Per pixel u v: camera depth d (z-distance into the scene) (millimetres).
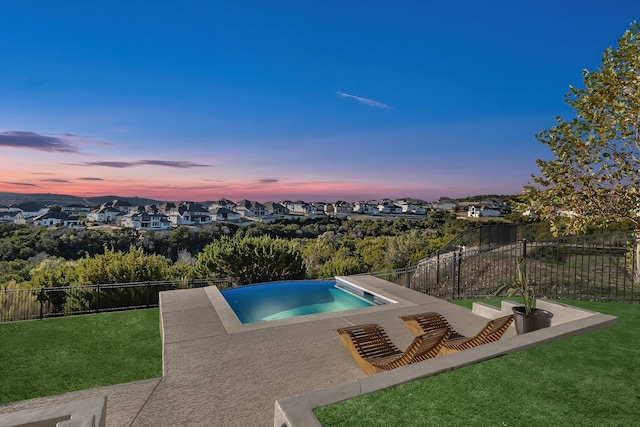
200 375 4855
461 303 9680
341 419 3021
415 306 8273
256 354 5551
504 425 3053
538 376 3947
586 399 3504
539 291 10906
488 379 3842
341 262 19594
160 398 4262
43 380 5523
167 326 6797
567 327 5355
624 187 11602
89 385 5375
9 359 6309
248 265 13984
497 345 4648
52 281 11734
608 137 11359
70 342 7160
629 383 3838
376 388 3506
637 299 8625
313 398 3285
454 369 4035
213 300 8602
